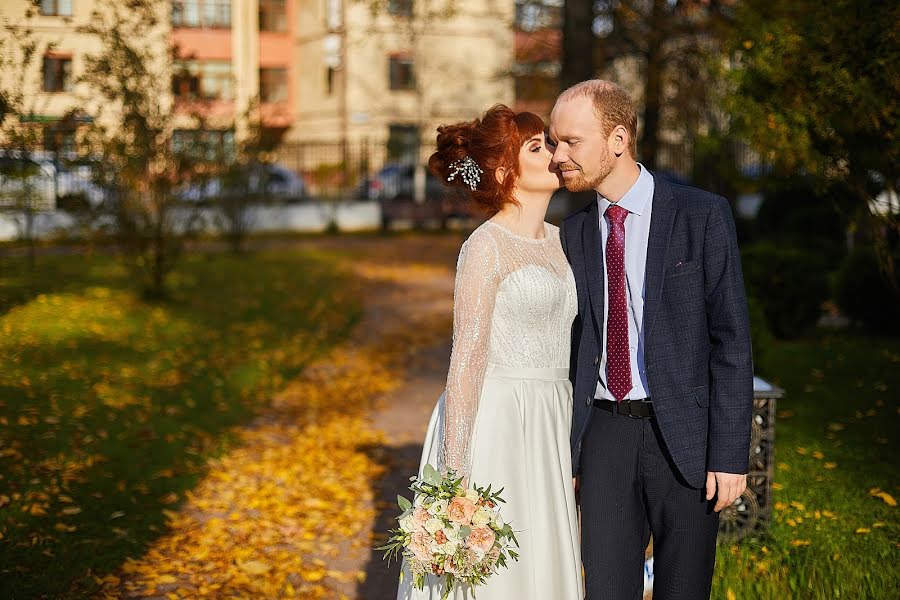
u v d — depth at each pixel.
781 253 9.19
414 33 14.25
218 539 4.62
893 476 5.18
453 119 31.83
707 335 2.86
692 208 2.84
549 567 2.88
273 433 6.73
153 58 10.98
